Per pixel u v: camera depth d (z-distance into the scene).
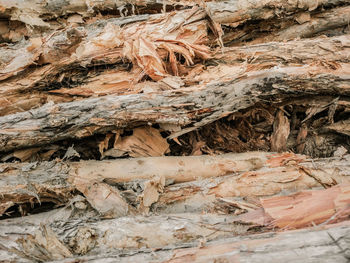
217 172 2.09
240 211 1.79
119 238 1.64
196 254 1.37
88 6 2.47
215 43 2.44
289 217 1.60
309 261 1.19
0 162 2.09
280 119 2.40
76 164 2.03
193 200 1.94
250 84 1.98
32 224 1.74
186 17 2.17
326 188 1.87
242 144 2.46
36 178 1.88
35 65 2.18
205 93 1.97
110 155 2.23
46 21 2.51
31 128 1.96
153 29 2.15
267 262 1.22
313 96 2.18
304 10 2.41
